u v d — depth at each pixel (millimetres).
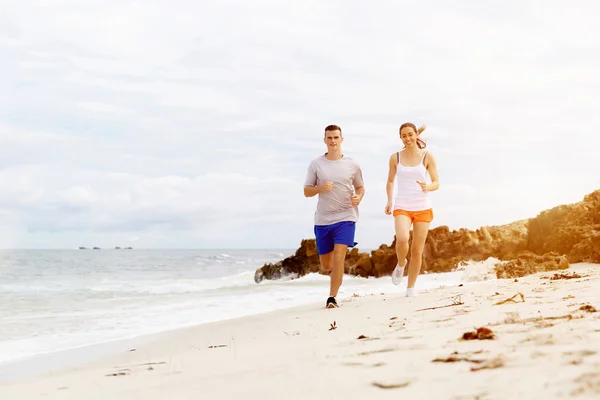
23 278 22984
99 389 2373
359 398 1757
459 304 4625
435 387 1780
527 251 16266
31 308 9359
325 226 6707
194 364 2893
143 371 2852
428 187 6613
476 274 11602
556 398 1515
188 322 7164
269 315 6453
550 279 6816
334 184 6605
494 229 19844
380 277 19156
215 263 47500
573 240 13695
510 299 4188
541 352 2062
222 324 5949
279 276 21750
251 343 3873
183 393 2076
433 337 2783
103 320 7605
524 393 1593
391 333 3219
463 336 2598
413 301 5770
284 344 3432
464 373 1912
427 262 19188
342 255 6547
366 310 5398
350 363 2326
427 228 6719
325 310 6184
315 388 1941
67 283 18422
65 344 5574
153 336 5531
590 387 1562
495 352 2170
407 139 6762
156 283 18703
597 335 2246
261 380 2174
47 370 3969
